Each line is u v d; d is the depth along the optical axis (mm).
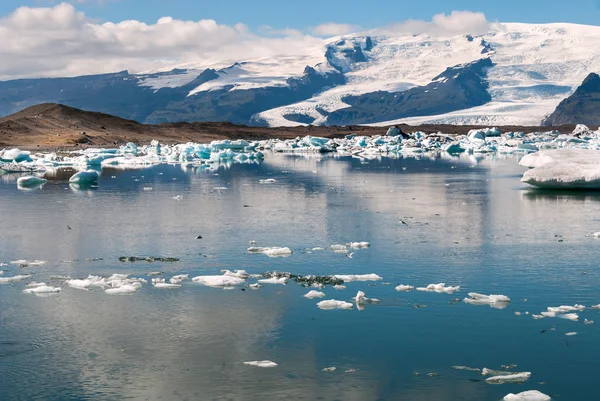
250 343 13922
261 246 22797
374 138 106188
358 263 20281
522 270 19359
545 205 32062
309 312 15688
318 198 35906
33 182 44062
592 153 40031
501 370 12609
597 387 11898
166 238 24234
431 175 51531
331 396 11672
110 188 41812
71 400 11641
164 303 16391
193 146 78125
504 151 89562
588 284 17875
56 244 23250
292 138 136875
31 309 15984
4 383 12234
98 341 14070
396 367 12750
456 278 18562
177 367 12836
